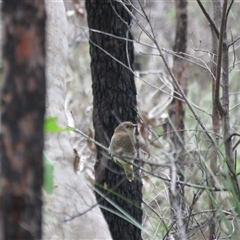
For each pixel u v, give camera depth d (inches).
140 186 419.2
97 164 425.7
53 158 313.6
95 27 442.3
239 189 346.3
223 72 374.6
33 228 143.8
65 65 364.5
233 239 282.5
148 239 433.4
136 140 429.1
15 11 142.6
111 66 437.4
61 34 369.1
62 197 303.1
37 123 143.5
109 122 434.9
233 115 603.2
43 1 145.6
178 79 677.3
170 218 411.8
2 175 143.3
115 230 409.4
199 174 382.9
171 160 222.7
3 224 143.2
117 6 438.6
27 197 142.5
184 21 689.0
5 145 142.2
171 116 641.0
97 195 415.2
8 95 142.3
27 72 142.3
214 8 414.0
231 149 357.7
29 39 142.7
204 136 406.3
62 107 345.1
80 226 300.8
